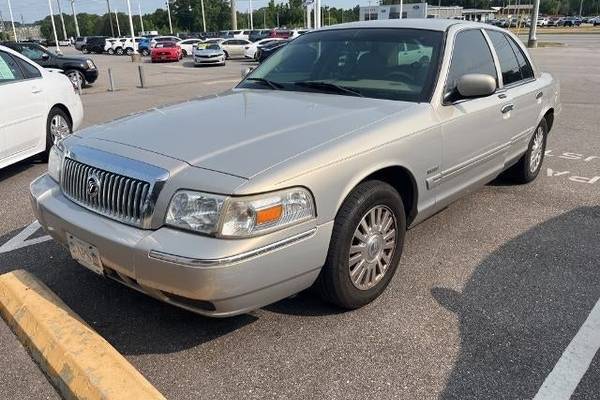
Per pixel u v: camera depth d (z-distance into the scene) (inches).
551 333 119.9
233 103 144.7
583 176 239.6
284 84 163.2
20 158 246.7
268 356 112.9
